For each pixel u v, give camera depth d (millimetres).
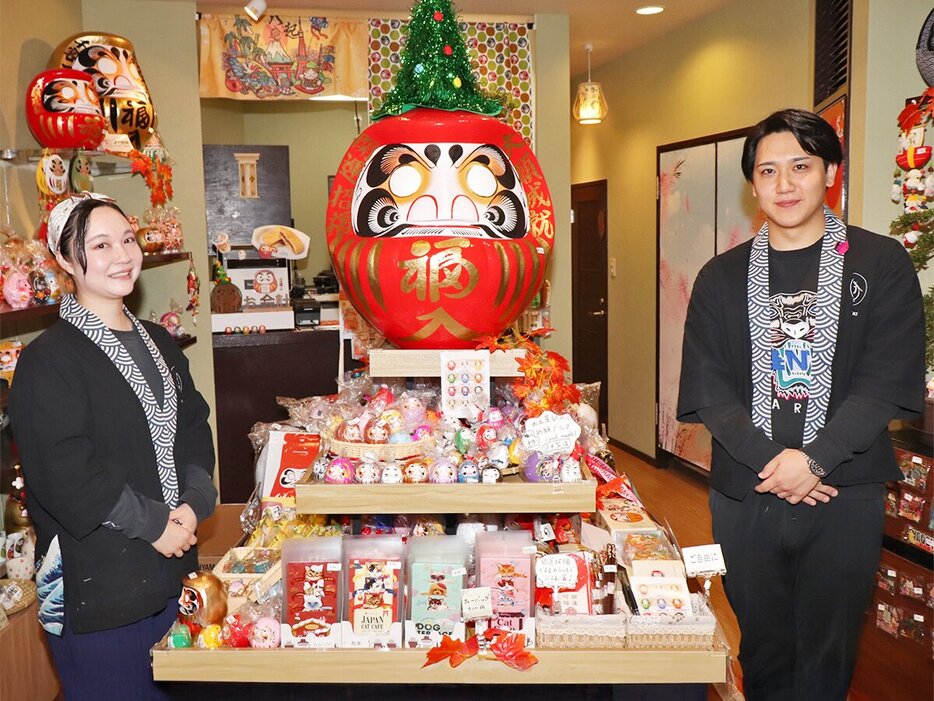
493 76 4633
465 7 4422
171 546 1787
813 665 1823
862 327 1703
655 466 5660
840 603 1778
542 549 1761
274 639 1583
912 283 1707
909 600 2438
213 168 4527
